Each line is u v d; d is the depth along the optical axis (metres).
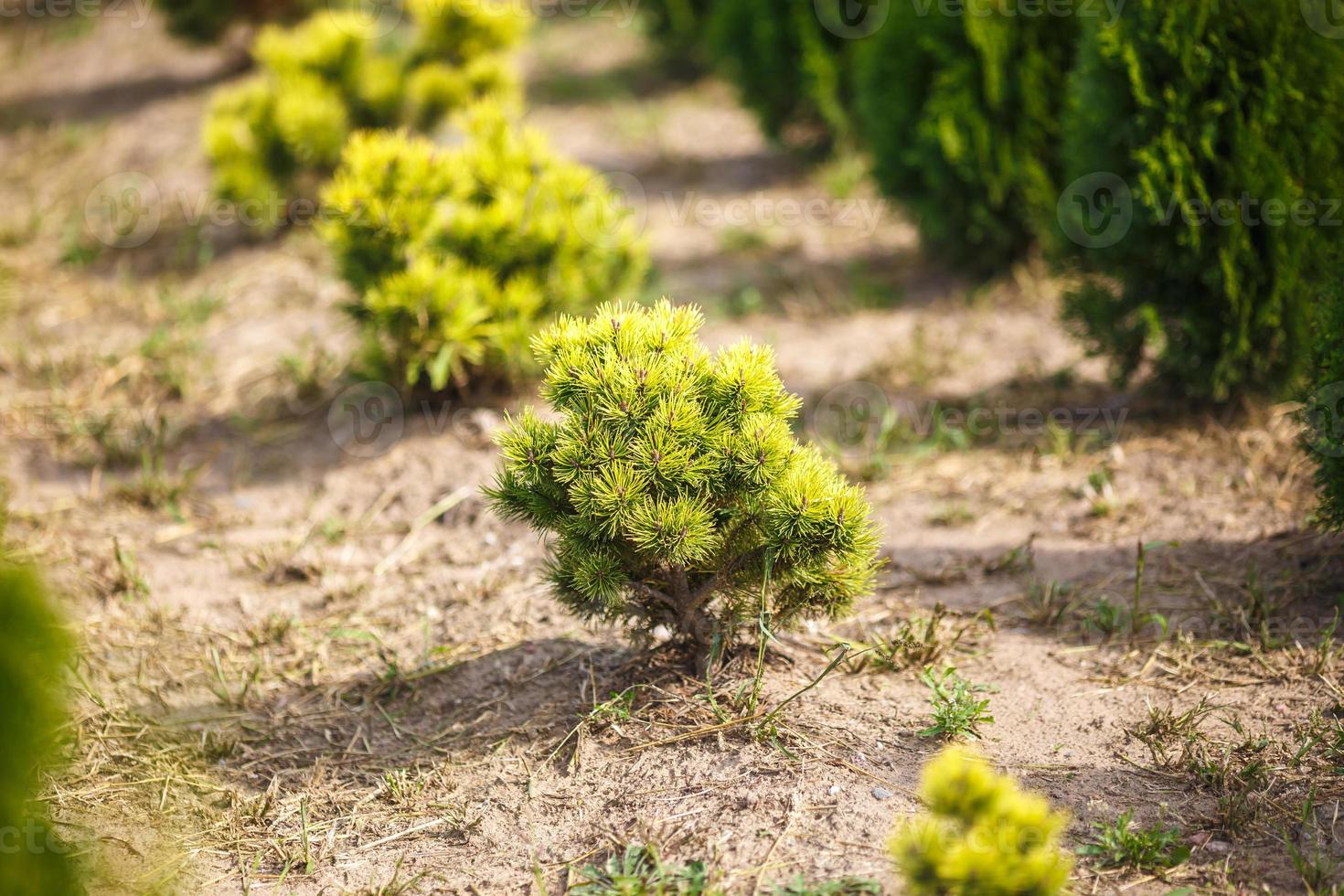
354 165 4.73
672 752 3.05
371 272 4.82
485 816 2.95
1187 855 2.65
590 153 8.49
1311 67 4.18
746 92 7.91
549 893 2.66
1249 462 4.52
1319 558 3.88
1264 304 4.46
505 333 4.86
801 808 2.82
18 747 1.96
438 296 4.70
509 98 6.95
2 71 10.30
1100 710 3.24
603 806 2.91
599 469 2.86
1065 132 4.89
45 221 7.33
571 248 4.98
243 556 4.32
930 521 4.36
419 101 6.84
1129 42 4.31
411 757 3.22
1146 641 3.56
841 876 2.58
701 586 3.16
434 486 4.70
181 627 3.91
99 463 4.95
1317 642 3.46
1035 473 4.62
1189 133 4.33
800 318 6.13
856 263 6.70
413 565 4.25
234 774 3.19
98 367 5.67
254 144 6.63
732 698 3.20
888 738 3.09
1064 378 5.28
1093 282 4.99
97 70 10.21
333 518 4.56
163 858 2.86
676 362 2.93
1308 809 2.79
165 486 4.68
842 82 7.52
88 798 3.06
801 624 3.43
